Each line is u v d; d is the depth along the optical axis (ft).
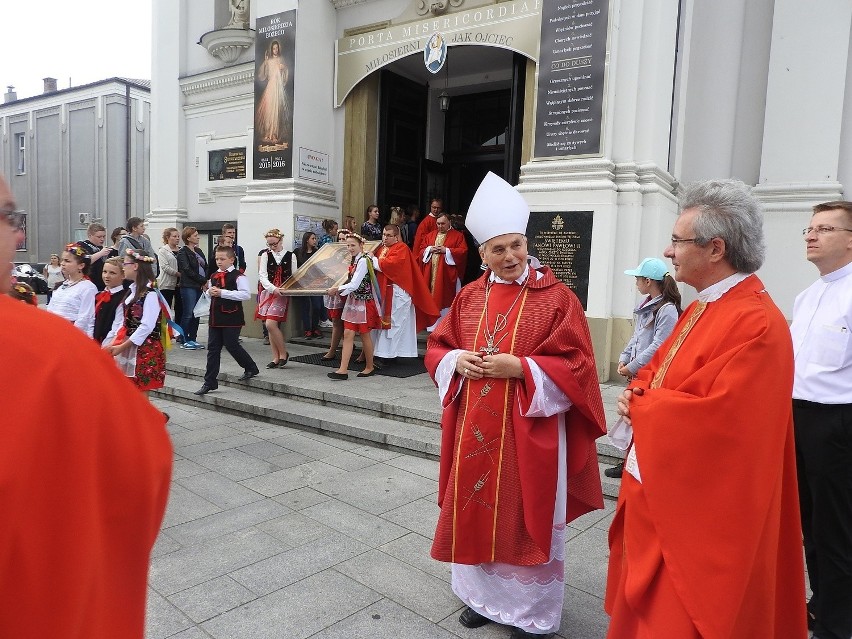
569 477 9.09
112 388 3.40
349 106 32.81
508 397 8.68
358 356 27.89
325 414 20.01
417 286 25.80
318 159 32.53
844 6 22.36
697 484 5.84
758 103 24.70
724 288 6.49
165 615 9.25
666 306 13.58
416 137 36.88
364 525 12.59
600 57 22.53
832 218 9.09
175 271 30.60
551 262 23.25
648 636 6.09
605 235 22.27
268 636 8.75
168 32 39.45
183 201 39.86
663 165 23.81
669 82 23.66
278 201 31.65
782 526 6.36
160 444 3.67
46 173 81.87
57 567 2.97
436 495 14.21
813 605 9.35
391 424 18.80
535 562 8.37
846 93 22.86
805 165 23.17
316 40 31.81
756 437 5.68
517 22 26.09
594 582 10.48
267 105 31.89
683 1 24.77
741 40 24.91
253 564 10.91
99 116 75.82
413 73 36.04
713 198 6.41
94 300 17.12
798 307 9.66
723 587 5.69
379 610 9.48
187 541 11.80
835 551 8.60
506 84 36.17
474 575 9.01
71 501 3.04
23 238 3.53
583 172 22.89
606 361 22.49
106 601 3.29
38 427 2.96
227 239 30.40
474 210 9.07
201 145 38.60
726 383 5.76
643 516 6.44
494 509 8.61
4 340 3.06
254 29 35.50
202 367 25.96
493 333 8.95
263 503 13.70
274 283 27.71
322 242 30.86
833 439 8.62
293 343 31.78
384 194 34.17
